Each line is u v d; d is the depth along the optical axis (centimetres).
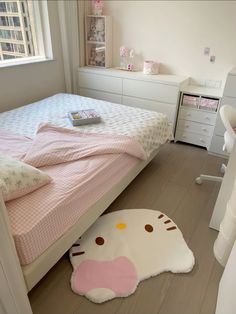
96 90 352
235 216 135
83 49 362
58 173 153
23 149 172
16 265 99
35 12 299
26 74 292
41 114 242
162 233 181
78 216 147
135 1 314
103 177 165
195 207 209
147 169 261
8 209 122
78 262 157
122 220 191
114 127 214
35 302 136
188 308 135
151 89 308
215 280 150
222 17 274
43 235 123
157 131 232
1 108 275
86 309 133
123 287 142
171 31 308
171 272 153
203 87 312
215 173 257
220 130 278
